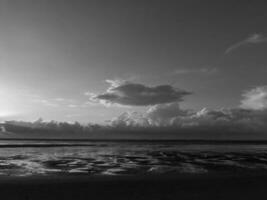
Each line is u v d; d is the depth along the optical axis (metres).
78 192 16.59
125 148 87.81
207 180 20.14
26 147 86.25
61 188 17.41
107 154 56.88
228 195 16.25
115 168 32.12
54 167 32.59
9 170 29.53
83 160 42.12
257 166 34.94
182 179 20.69
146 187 17.80
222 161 41.69
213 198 15.66
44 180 20.28
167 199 15.43
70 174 26.81
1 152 60.25
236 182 19.45
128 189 17.30
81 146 101.75
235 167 33.66
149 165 35.53
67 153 58.84
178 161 41.34
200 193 16.59
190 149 83.38
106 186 18.00
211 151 71.25
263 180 20.23
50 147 89.12
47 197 15.61
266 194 16.58
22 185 18.12
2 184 18.48
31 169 30.45
